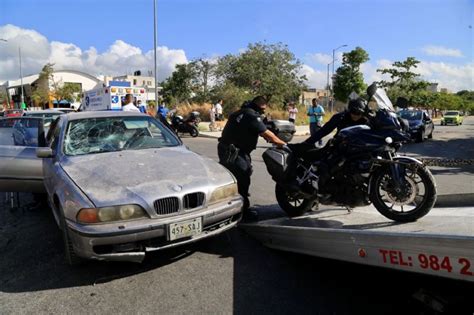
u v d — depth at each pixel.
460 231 2.98
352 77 45.06
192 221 3.59
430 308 2.88
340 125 4.36
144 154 4.41
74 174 3.82
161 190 3.55
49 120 8.95
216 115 23.86
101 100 20.00
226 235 4.68
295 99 40.53
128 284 3.52
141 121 5.20
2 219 5.55
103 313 3.06
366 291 3.35
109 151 4.56
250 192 6.90
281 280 3.56
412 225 3.49
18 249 4.41
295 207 4.74
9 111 29.09
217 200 3.87
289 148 4.48
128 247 3.41
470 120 60.91
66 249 3.79
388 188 3.63
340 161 3.91
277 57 39.62
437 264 2.57
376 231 3.03
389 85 45.53
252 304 3.15
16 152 5.46
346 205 4.08
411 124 17.14
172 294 3.32
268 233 4.22
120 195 3.43
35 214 5.76
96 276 3.69
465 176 8.34
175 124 19.25
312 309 3.07
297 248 3.83
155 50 24.28
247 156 5.14
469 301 2.69
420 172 3.48
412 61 44.34
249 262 3.95
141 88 20.28
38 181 5.43
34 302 3.25
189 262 3.95
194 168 4.08
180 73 42.44
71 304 3.20
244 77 38.31
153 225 3.39
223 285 3.47
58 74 65.06
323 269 3.78
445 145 16.11
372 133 3.71
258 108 5.14
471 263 2.38
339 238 3.30
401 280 3.32
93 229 3.28
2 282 3.62
